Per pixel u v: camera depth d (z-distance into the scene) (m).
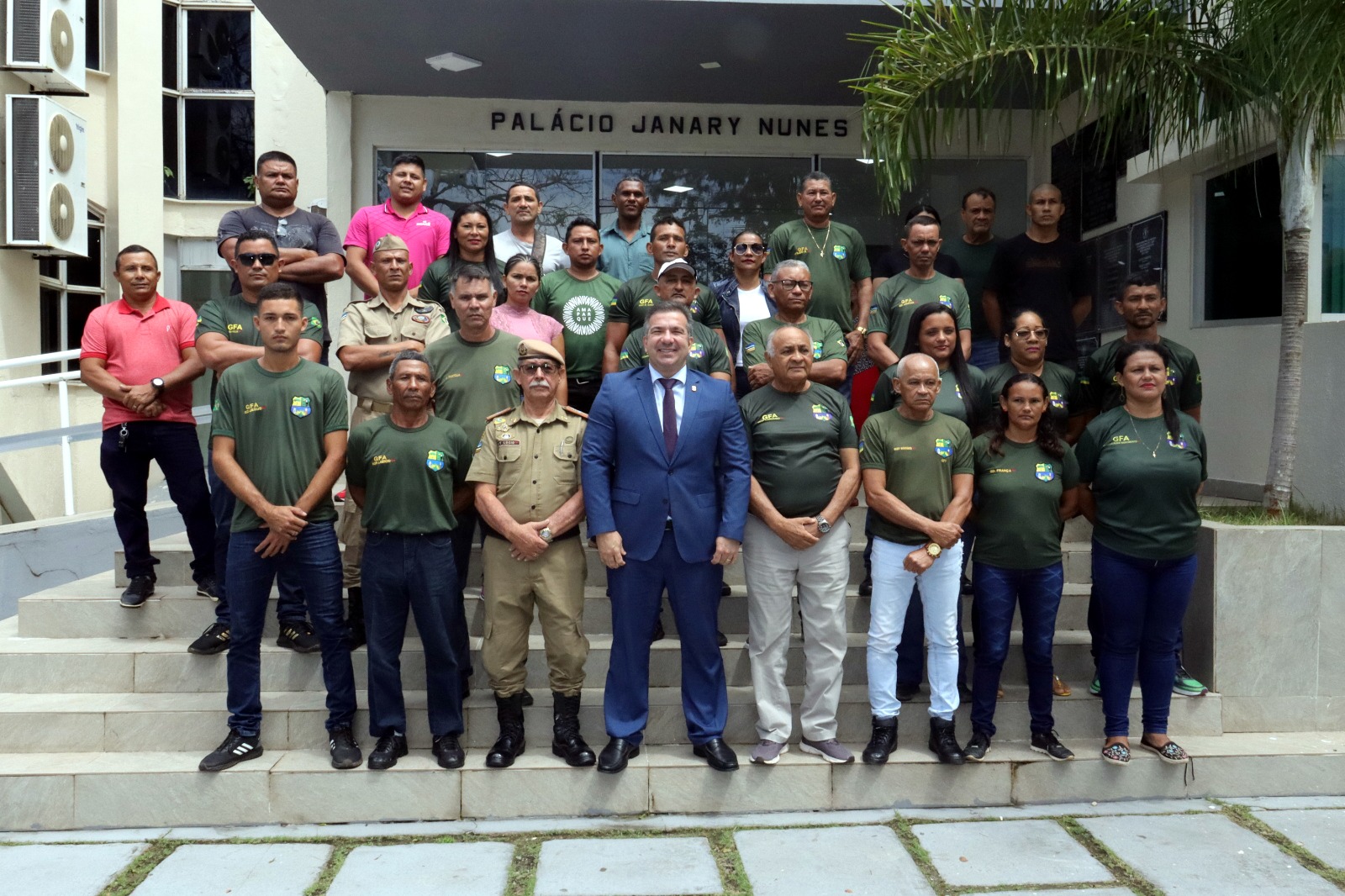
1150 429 4.45
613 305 5.59
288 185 5.56
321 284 5.65
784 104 8.45
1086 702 4.73
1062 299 6.19
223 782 4.19
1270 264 6.28
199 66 11.45
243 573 4.27
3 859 3.85
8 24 8.64
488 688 4.85
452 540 4.75
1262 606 4.79
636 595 4.26
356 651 4.79
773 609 4.38
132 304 5.16
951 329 4.76
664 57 7.39
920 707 4.66
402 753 4.36
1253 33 4.94
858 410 6.03
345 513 4.83
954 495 4.41
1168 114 5.45
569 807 4.25
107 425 5.01
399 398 4.24
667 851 3.92
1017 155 8.59
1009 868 3.76
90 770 4.19
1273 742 4.64
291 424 4.30
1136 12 5.25
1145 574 4.41
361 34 6.98
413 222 6.14
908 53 5.39
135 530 5.07
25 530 6.63
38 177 8.76
